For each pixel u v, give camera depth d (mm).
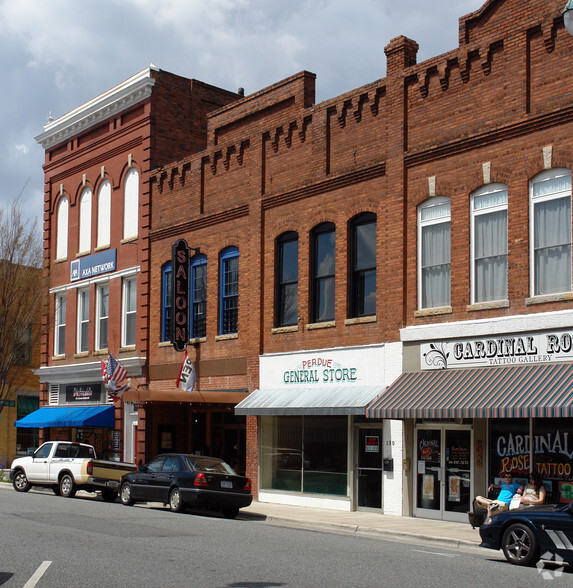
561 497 17469
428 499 20266
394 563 12898
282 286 25359
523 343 18328
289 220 25047
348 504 22156
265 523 19750
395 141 21828
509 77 19359
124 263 32031
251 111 27578
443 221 20750
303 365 23875
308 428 23844
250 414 24109
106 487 24234
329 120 24156
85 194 34969
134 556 12570
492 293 19469
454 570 12398
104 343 33219
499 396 17344
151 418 29828
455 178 20344
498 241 19453
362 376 22062
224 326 27438
